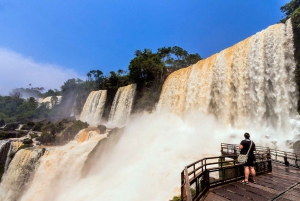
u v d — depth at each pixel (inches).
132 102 1776.6
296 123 672.4
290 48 737.0
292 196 281.1
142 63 1782.7
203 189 285.0
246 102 842.2
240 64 895.7
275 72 767.1
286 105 725.3
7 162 1184.2
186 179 214.5
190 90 1144.8
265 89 789.2
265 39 817.5
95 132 1224.2
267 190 303.1
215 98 992.9
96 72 3041.3
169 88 1360.7
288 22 753.6
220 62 1001.5
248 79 851.4
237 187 314.0
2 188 1061.1
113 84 2249.0
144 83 1828.2
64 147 1109.7
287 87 731.4
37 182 968.3
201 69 1114.1
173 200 421.7
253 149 345.4
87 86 2982.3
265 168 439.2
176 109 1222.3
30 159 1048.8
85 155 967.6
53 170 981.8
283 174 422.0
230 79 931.3
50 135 1449.3
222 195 277.0
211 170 309.0
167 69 1915.6
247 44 884.0
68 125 1710.1
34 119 3019.2
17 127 2513.5
